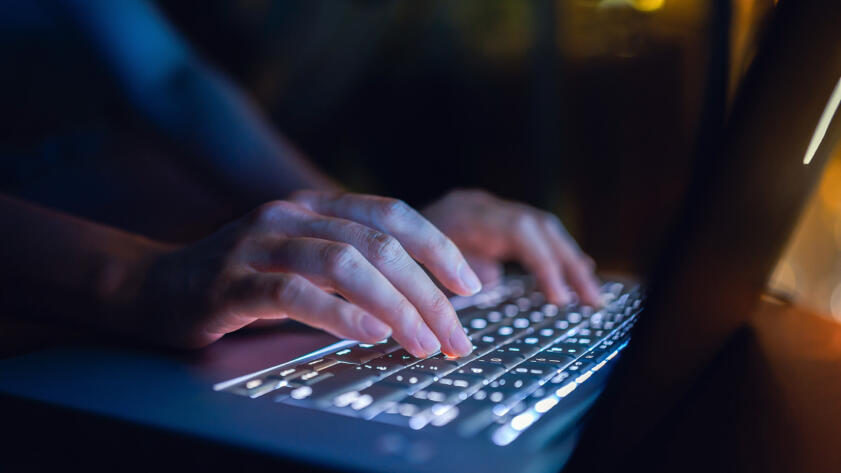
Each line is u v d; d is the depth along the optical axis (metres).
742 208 0.37
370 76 2.10
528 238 0.94
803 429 0.40
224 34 2.03
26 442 0.43
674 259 0.32
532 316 0.71
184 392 0.44
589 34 1.73
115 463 0.40
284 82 2.07
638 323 0.32
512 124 1.96
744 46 0.58
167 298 0.57
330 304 0.53
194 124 1.12
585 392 0.43
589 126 1.77
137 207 1.06
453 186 2.02
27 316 0.62
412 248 0.64
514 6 1.93
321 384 0.45
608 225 1.76
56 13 1.09
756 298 0.53
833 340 0.58
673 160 1.65
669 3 1.60
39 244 0.64
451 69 2.05
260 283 0.55
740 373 0.50
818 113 0.40
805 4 0.32
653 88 1.66
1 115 1.09
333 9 2.07
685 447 0.39
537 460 0.33
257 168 1.11
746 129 0.32
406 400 0.41
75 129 1.15
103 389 0.45
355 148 2.09
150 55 1.13
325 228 0.61
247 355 0.54
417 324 0.53
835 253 1.16
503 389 0.43
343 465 0.33
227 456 0.36
